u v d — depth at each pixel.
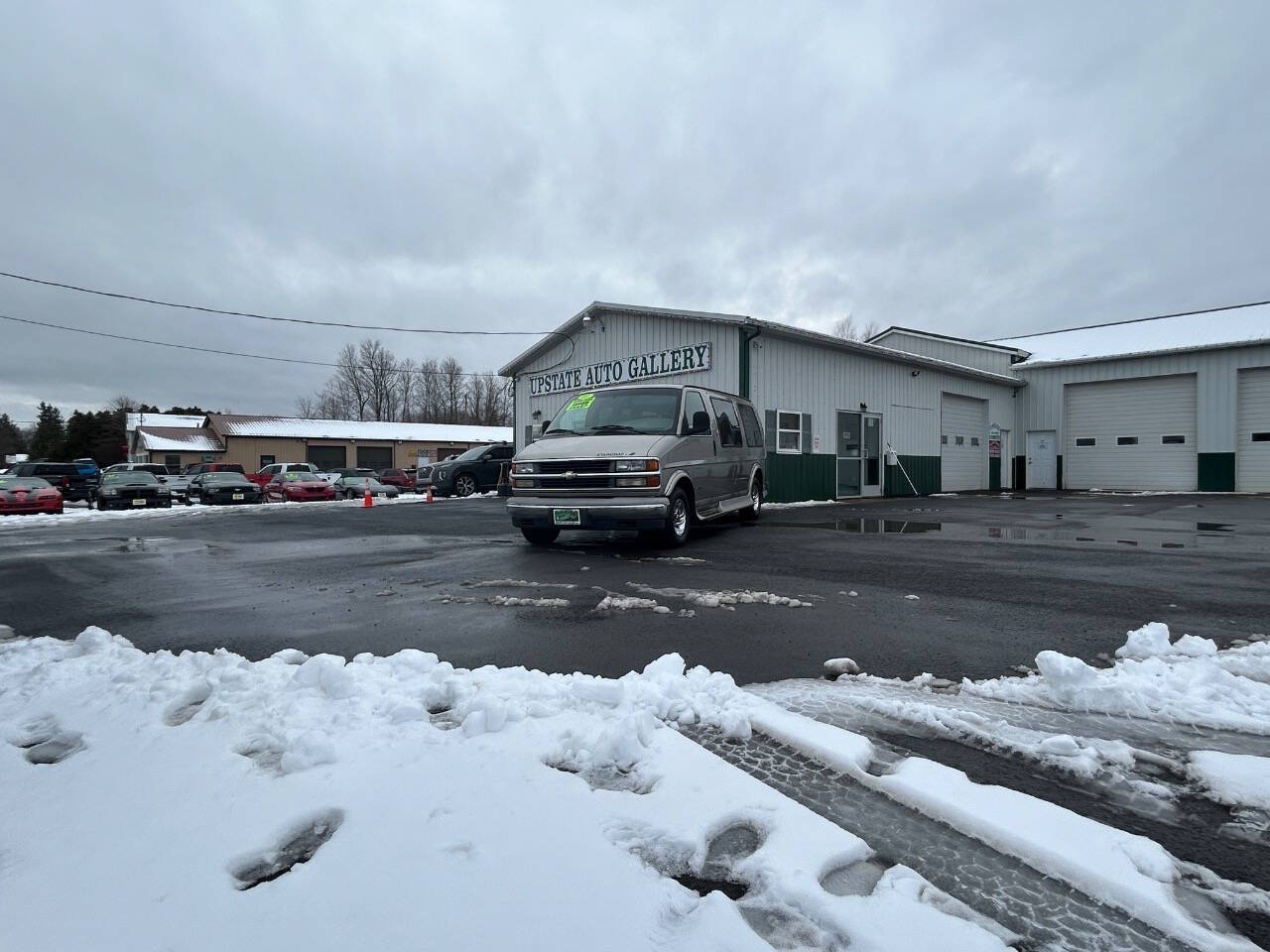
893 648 3.82
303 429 47.72
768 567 6.51
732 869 1.81
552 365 20.30
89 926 1.56
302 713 2.79
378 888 1.67
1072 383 23.31
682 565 6.66
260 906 1.61
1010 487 24.41
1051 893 1.71
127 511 17.66
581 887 1.68
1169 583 5.58
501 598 5.18
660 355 16.69
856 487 18.00
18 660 3.66
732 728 2.69
